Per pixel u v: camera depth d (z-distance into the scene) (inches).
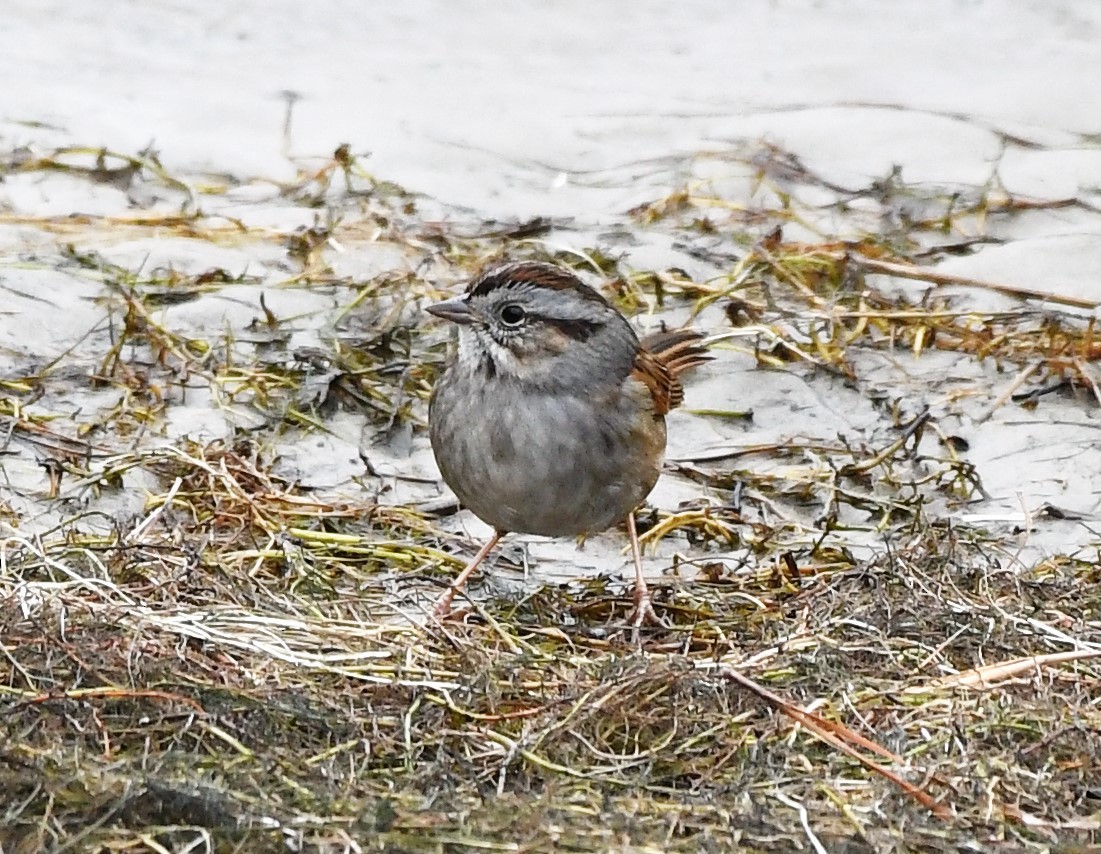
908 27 811.4
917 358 557.6
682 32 806.5
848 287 594.9
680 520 461.4
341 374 518.6
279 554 426.3
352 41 786.2
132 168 655.1
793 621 399.5
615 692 342.3
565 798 316.2
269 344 547.2
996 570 418.9
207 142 686.5
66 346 539.5
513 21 813.2
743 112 724.7
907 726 344.5
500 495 406.3
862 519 473.7
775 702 340.2
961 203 657.6
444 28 804.6
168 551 412.5
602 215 648.4
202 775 311.9
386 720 340.2
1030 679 359.9
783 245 613.9
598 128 708.7
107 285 567.2
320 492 474.3
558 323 398.0
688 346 474.6
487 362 399.9
